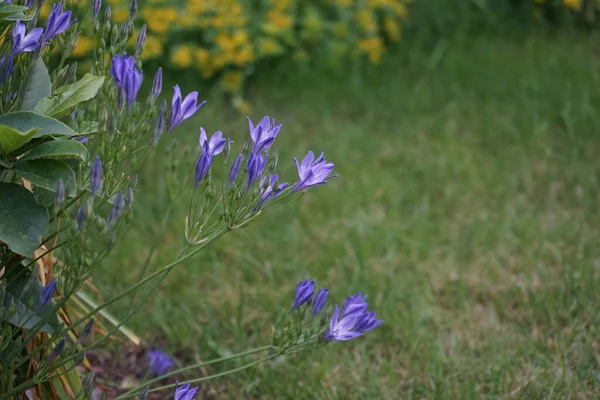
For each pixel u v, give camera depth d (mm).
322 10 5930
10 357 1871
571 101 5074
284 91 5379
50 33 1817
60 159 1881
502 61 5676
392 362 2906
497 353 2896
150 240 3801
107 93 1876
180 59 5148
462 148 4676
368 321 1908
